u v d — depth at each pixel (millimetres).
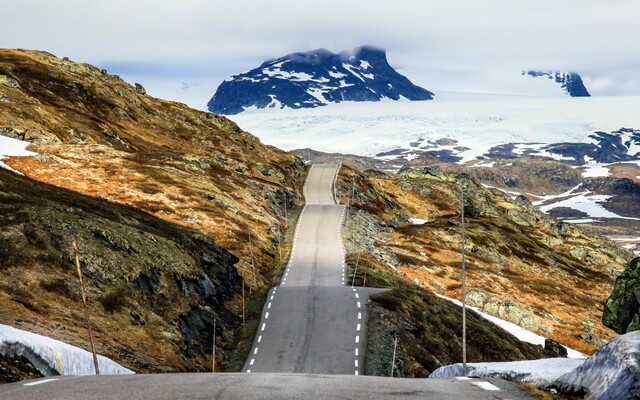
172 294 57625
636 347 12859
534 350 87625
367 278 93625
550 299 132125
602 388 12789
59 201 66688
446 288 119250
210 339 57844
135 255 57438
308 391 12812
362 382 14211
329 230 131000
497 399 12555
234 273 78750
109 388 12977
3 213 51656
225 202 121562
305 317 68125
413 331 68375
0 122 132500
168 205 110375
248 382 13922
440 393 12938
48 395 12156
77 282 47281
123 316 47188
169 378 14594
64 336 36156
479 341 74312
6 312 36781
